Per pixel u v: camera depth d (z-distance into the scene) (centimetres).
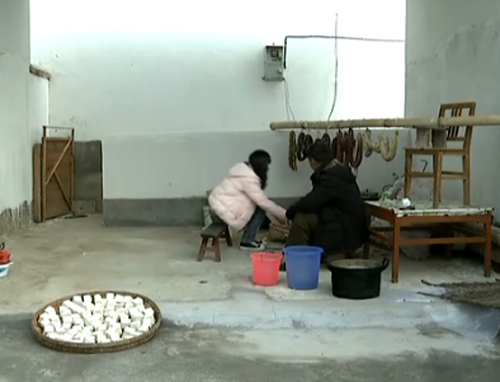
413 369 345
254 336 392
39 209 761
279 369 343
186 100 843
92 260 546
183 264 531
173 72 838
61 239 647
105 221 731
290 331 401
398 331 402
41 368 341
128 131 842
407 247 546
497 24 512
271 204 569
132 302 416
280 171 728
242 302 422
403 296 434
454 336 394
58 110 835
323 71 852
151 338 384
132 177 728
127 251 585
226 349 371
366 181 734
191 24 833
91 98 837
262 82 847
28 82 739
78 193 843
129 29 830
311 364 350
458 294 427
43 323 384
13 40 682
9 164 670
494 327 396
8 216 668
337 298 431
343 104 858
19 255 565
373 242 614
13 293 443
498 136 511
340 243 496
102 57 832
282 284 467
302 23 843
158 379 329
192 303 419
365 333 399
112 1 824
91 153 841
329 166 499
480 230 508
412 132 714
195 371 339
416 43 690
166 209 733
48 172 777
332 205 498
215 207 564
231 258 552
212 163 730
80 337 373
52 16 822
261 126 852
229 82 845
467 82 568
